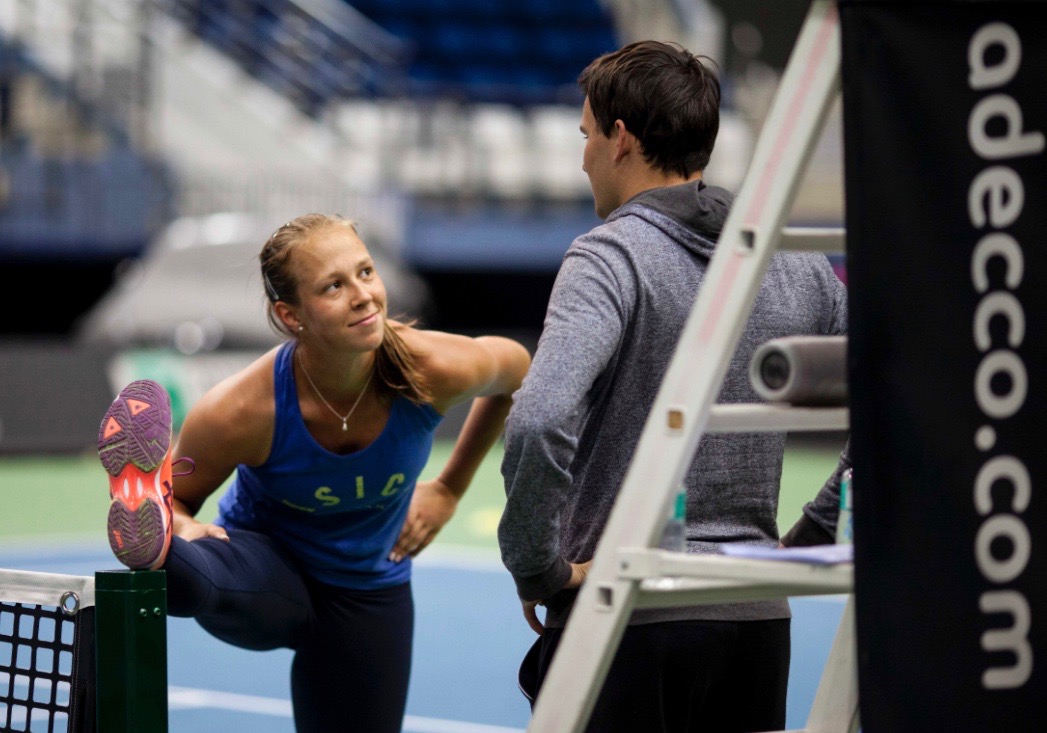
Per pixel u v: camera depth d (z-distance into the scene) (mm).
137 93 36156
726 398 6082
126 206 34219
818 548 4887
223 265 31719
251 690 13008
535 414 5406
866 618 4188
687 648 5891
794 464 30031
